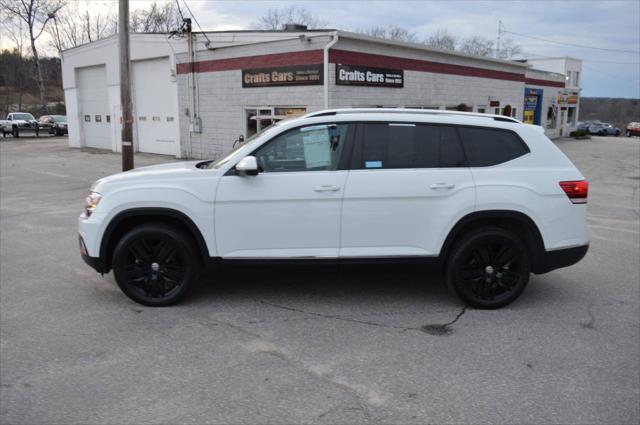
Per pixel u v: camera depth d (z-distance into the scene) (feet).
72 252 23.80
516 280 16.84
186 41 66.13
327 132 16.43
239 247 16.40
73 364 12.99
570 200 16.75
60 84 248.52
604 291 18.92
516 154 16.81
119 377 12.35
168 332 14.93
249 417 10.72
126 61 45.78
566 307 17.21
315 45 51.52
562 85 128.47
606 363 13.25
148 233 16.44
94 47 84.64
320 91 51.90
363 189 16.12
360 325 15.52
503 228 16.92
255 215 16.20
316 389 11.84
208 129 65.82
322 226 16.25
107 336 14.65
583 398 11.57
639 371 12.84
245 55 58.80
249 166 15.62
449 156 16.60
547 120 124.88
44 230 28.48
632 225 31.30
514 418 10.78
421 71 64.80
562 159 17.04
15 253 23.62
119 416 10.75
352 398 11.48
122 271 16.63
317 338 14.58
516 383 12.19
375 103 57.67
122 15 45.03
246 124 60.64
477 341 14.48
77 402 11.27
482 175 16.48
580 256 17.07
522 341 14.51
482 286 16.80
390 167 16.38
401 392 11.75
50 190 43.45
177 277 16.83
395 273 20.48
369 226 16.30
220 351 13.75
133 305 17.02
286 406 11.14
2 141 112.68
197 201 16.15
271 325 15.48
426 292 18.47
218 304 17.12
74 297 17.80
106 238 16.53
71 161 68.54
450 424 10.55
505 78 86.38
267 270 16.75
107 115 86.38
